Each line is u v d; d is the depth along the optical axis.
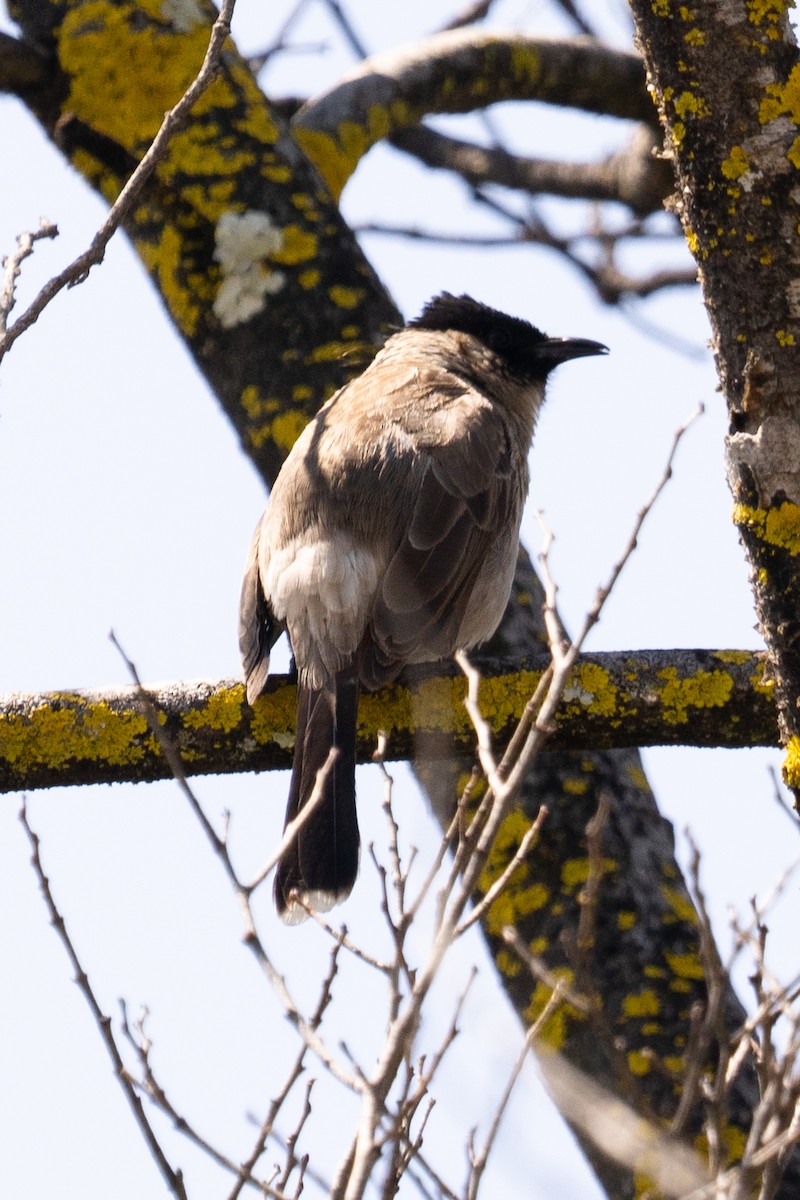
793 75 8.28
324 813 9.60
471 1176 6.15
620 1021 10.28
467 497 10.90
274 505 10.95
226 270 12.76
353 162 14.89
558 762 11.13
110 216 7.43
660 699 9.56
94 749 9.50
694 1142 9.53
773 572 8.48
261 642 10.06
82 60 13.09
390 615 10.25
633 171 18.06
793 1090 6.08
